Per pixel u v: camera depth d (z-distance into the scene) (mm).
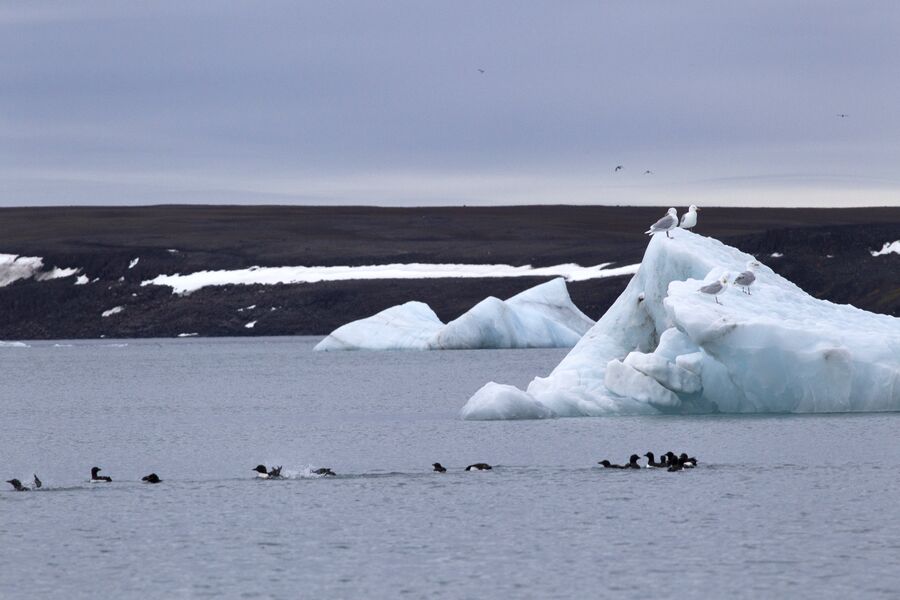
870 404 194375
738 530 119250
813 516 124938
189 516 129875
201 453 192625
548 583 102875
